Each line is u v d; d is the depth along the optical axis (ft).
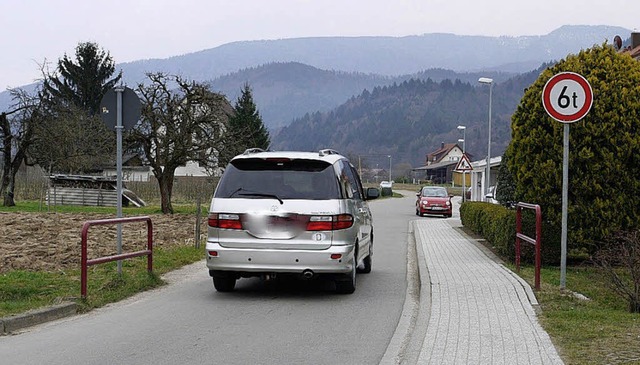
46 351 23.71
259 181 34.27
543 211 43.04
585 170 41.22
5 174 120.78
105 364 22.06
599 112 40.50
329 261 33.14
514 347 23.52
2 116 118.42
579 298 32.32
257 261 33.30
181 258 49.06
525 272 41.50
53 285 35.50
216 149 103.76
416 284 40.47
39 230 69.31
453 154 450.71
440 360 22.09
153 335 26.27
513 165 44.01
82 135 122.83
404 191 341.41
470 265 45.78
